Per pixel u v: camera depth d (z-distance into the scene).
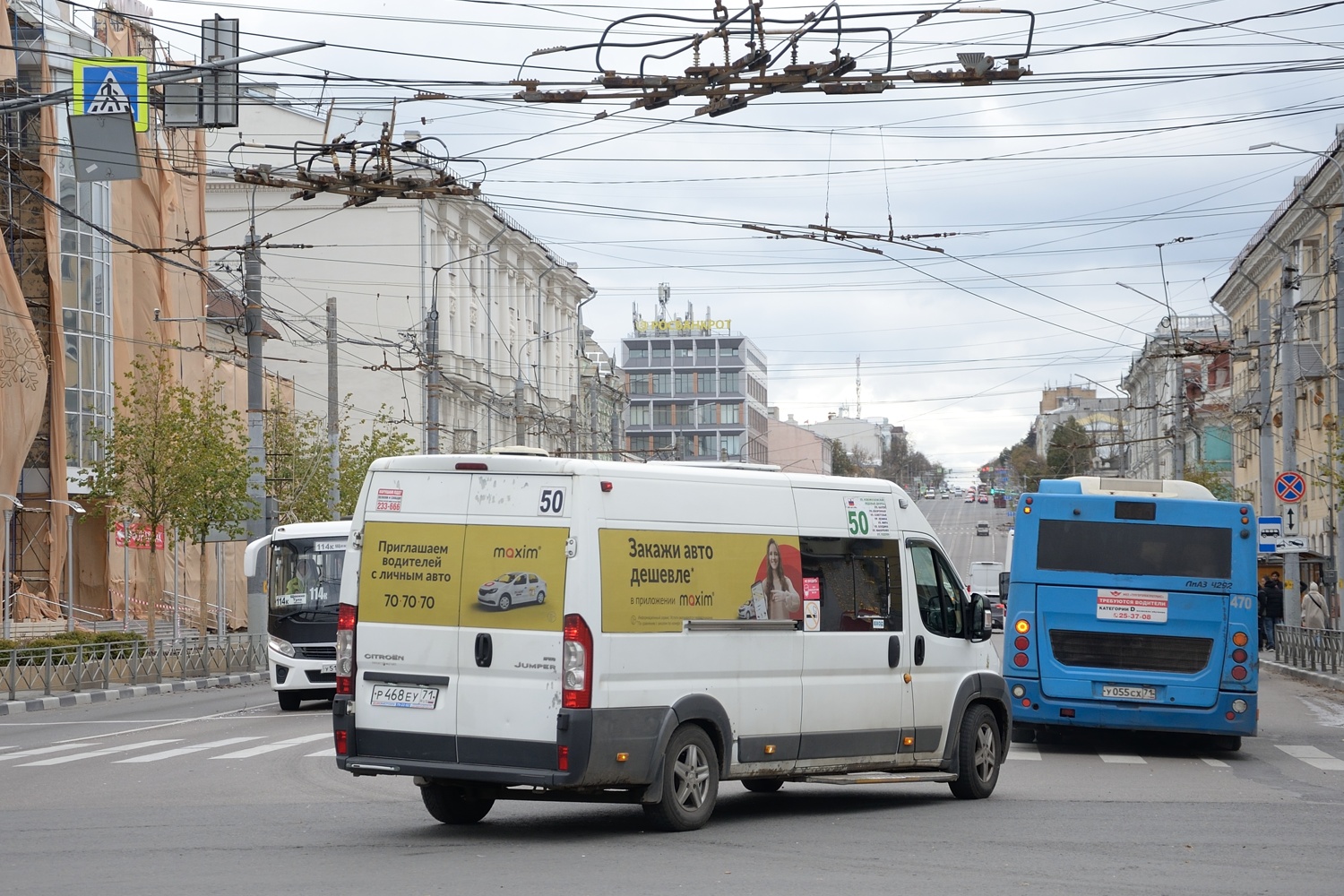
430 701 12.05
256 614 41.94
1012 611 20.69
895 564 14.66
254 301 40.06
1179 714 20.14
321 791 15.62
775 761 13.18
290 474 52.53
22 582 48.84
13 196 48.91
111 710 30.58
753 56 16.98
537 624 11.77
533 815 13.73
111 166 22.92
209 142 75.00
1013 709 20.56
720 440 172.38
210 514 40.03
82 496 50.22
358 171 23.73
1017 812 14.11
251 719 27.09
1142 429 118.00
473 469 12.20
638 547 12.12
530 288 91.69
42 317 49.50
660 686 12.16
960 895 9.44
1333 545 45.84
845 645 13.88
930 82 17.09
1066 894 9.54
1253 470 78.31
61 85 49.28
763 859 10.91
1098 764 19.36
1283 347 48.19
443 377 73.38
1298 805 14.80
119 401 52.47
